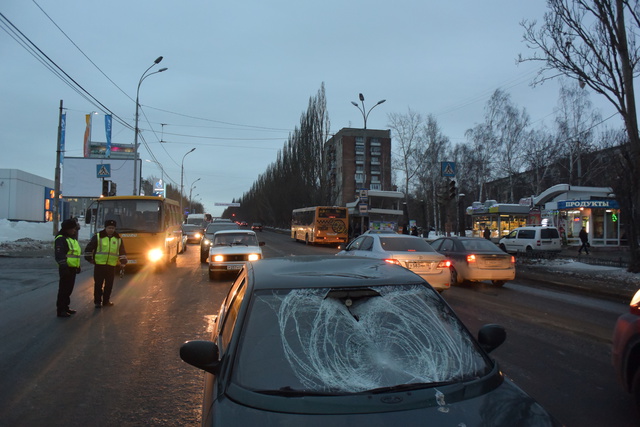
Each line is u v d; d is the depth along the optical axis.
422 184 51.50
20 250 21.55
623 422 3.78
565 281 13.12
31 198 48.56
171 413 4.05
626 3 13.02
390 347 2.63
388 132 90.69
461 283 13.17
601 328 7.43
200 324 7.59
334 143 92.88
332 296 2.90
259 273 3.23
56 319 8.02
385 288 3.02
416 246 10.69
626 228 14.65
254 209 97.75
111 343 6.41
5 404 4.27
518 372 5.10
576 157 38.84
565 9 13.51
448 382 2.44
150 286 12.18
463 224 26.19
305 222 36.47
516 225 29.83
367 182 87.81
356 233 34.34
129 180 42.38
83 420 3.91
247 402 2.21
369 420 2.10
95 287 9.08
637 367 3.91
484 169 42.19
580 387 4.62
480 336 3.02
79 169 41.84
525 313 8.72
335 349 2.58
